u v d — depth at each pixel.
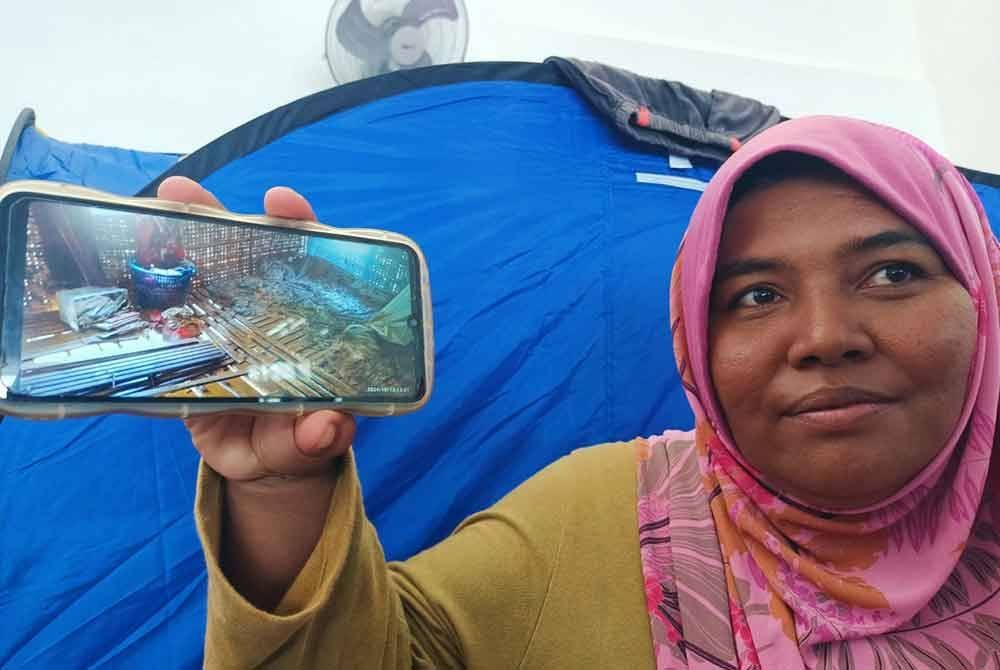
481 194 1.03
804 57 1.77
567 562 0.56
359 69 1.37
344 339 0.44
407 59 1.36
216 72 1.39
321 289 0.44
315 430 0.38
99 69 1.33
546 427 0.98
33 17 1.32
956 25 1.73
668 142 1.13
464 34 1.39
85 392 0.37
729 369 0.54
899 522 0.55
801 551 0.55
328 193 0.96
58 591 0.80
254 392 0.40
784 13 1.77
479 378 0.97
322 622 0.41
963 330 0.50
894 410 0.49
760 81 1.66
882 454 0.49
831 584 0.53
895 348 0.49
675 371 1.05
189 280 0.41
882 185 0.51
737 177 0.54
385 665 0.45
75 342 0.37
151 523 0.84
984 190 1.24
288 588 0.42
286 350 0.42
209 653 0.42
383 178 0.99
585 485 0.61
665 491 0.61
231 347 0.41
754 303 0.54
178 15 1.39
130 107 1.33
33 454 0.83
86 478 0.84
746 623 0.53
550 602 0.54
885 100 1.72
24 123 1.01
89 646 0.80
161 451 0.86
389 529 0.90
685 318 0.61
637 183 1.11
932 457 0.52
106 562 0.82
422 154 1.02
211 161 0.93
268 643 0.39
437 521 0.92
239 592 0.40
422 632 0.51
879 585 0.53
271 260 0.43
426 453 0.93
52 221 0.37
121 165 1.03
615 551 0.57
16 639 0.78
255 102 1.39
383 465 0.91
